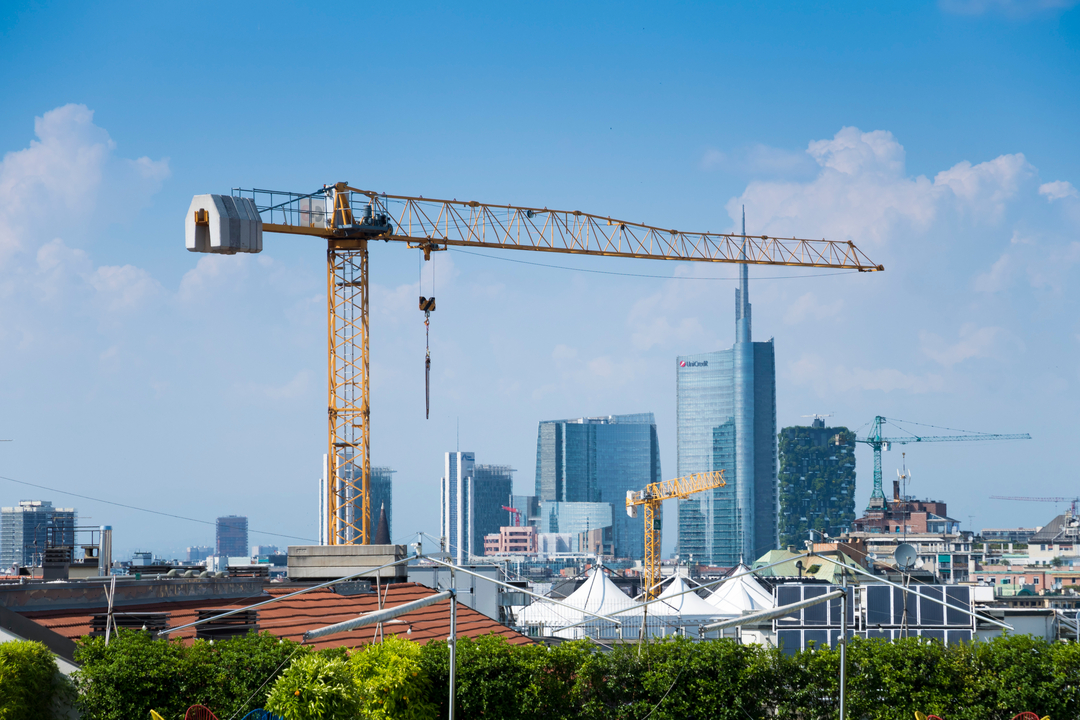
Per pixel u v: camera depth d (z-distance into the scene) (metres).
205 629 70.06
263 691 59.72
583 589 193.38
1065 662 67.19
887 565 153.12
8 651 56.06
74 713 59.44
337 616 86.44
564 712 65.81
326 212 179.12
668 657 67.12
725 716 65.62
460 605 102.62
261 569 100.50
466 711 65.69
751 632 100.38
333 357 179.00
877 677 67.31
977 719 65.81
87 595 69.75
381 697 61.88
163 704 58.88
